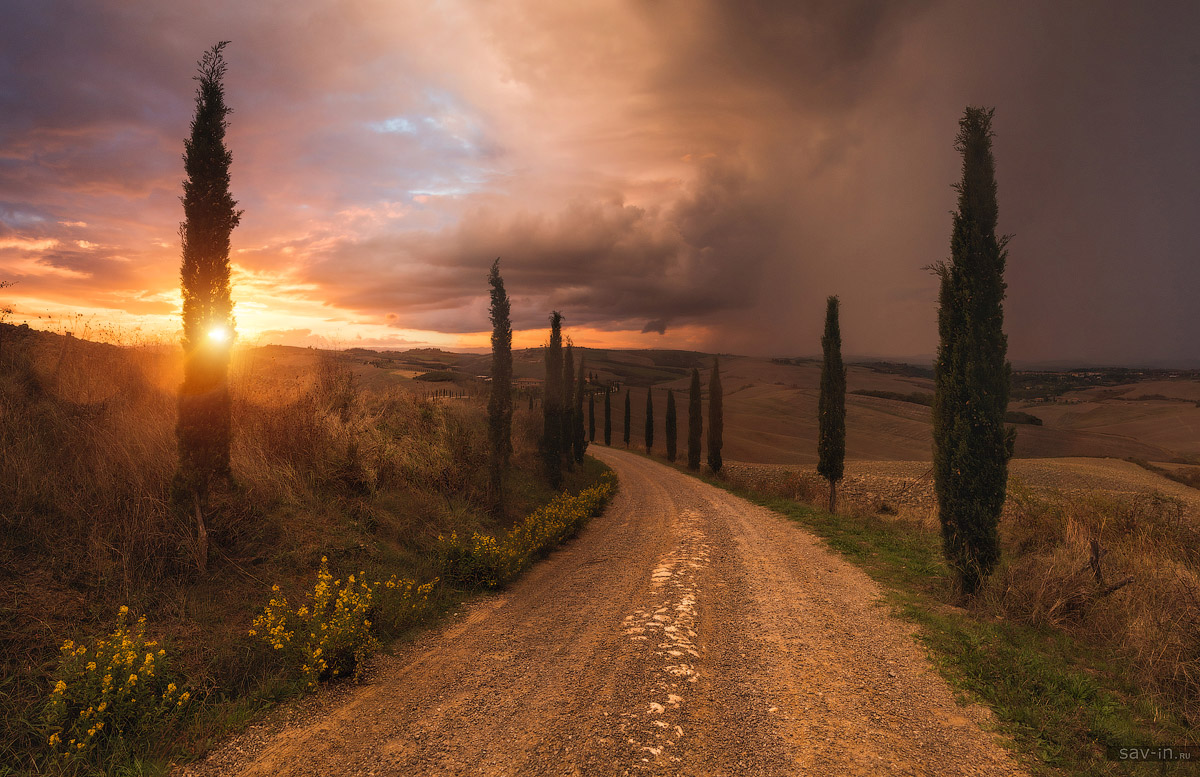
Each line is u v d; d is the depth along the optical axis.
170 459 7.20
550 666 5.30
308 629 5.37
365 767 3.61
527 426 27.30
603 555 11.20
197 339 6.90
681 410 115.94
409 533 9.53
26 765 3.51
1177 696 4.36
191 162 7.22
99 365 8.88
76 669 4.09
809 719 4.07
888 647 5.50
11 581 4.80
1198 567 7.37
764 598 7.37
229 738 4.05
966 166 7.57
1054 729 3.83
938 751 3.61
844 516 15.53
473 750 3.77
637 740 3.80
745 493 23.31
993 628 5.95
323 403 11.86
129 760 3.72
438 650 5.94
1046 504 10.40
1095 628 5.77
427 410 15.17
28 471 5.80
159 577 5.74
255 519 7.47
